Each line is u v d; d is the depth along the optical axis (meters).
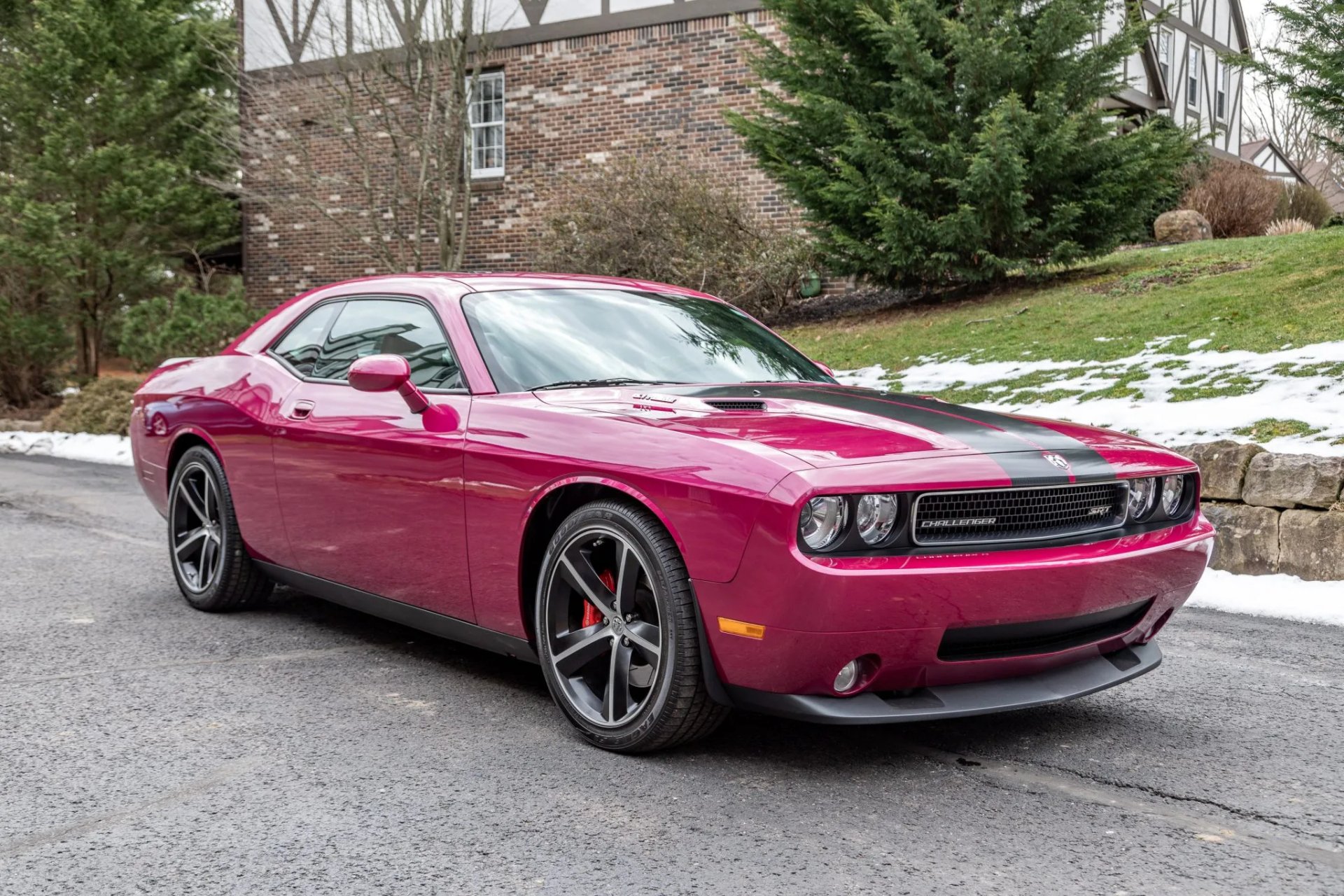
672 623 2.97
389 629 4.70
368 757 3.16
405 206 18.91
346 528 4.02
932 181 12.48
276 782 2.96
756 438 2.97
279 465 4.32
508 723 3.47
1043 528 3.01
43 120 15.92
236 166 18.78
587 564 3.24
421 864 2.48
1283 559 5.70
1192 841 2.62
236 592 4.83
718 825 2.69
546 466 3.24
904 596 2.72
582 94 17.53
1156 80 23.23
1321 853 2.55
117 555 6.42
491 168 18.70
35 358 16.03
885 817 2.74
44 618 4.84
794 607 2.71
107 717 3.51
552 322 3.96
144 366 14.26
